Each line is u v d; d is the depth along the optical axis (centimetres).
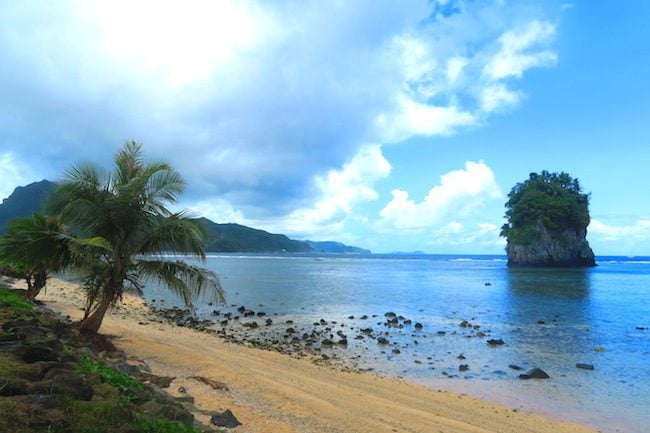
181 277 1475
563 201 13062
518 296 4891
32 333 990
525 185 14025
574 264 13250
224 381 1130
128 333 1767
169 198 1479
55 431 454
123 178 1501
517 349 2255
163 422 565
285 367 1622
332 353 2122
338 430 886
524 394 1538
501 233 14575
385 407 1190
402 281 7069
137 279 1484
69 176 1414
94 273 1436
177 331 2319
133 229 1438
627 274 9538
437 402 1369
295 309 3672
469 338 2528
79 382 590
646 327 2936
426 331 2742
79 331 1323
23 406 481
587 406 1421
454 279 7744
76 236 1449
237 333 2573
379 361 1983
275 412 929
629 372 1827
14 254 1380
